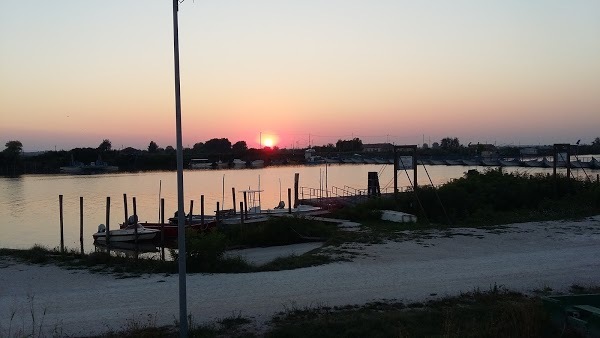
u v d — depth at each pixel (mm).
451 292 12516
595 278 13789
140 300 12344
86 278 15320
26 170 132625
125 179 106750
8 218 45844
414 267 15531
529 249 18234
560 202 29953
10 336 9758
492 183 32219
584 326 9086
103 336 9594
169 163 151125
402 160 29875
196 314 10984
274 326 10039
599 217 26016
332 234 24031
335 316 10562
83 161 143000
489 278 13922
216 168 153250
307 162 168625
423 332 9594
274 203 54812
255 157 171125
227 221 30312
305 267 15969
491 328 9445
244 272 15562
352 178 97875
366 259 16984
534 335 9203
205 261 16141
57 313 11398
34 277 15664
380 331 9609
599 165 80938
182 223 8742
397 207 29234
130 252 28625
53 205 56438
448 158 131125
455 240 20516
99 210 51062
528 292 12414
